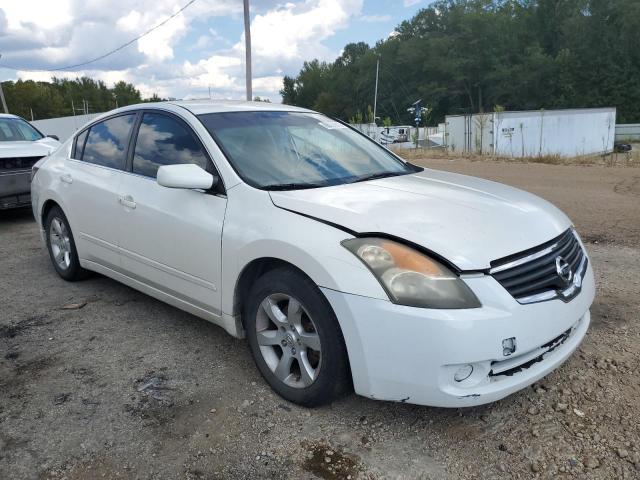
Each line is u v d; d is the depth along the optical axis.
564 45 76.19
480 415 2.88
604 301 4.32
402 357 2.48
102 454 2.63
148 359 3.56
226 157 3.39
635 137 50.91
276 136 3.77
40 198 5.12
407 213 2.81
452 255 2.52
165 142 3.85
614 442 2.62
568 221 3.35
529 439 2.68
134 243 3.92
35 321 4.21
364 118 56.72
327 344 2.71
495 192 3.38
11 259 6.02
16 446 2.69
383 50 91.88
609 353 3.45
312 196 3.02
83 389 3.21
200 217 3.35
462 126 28.80
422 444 2.66
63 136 39.81
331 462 2.54
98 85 103.50
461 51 82.88
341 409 2.96
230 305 3.24
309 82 111.75
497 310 2.48
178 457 2.60
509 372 2.63
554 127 29.64
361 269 2.56
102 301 4.61
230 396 3.10
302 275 2.80
